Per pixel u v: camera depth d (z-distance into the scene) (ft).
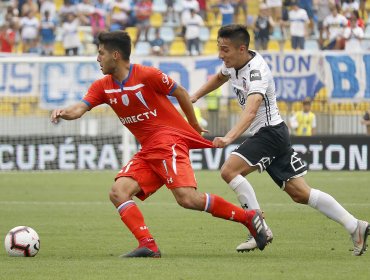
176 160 74.38
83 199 142.20
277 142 77.82
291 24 247.09
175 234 97.81
